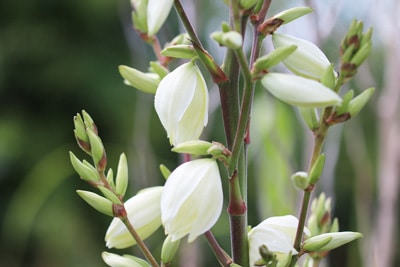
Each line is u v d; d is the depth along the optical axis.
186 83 0.92
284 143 1.31
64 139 4.00
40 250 3.61
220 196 0.89
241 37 0.87
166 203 0.89
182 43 1.03
